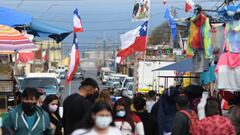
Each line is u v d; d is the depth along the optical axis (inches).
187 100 631.8
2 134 573.6
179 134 619.2
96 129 440.8
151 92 958.4
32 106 605.9
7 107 859.4
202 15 877.8
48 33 1036.5
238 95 794.8
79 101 603.8
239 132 729.6
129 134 632.4
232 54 780.0
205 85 975.6
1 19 925.2
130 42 1470.2
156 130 743.7
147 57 2854.3
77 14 1004.6
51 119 722.8
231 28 784.9
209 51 872.9
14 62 985.5
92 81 650.2
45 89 1846.7
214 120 570.3
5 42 762.8
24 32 978.7
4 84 861.8
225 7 785.6
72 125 603.8
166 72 2544.3
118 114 632.4
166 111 749.9
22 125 603.5
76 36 999.6
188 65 1277.1
